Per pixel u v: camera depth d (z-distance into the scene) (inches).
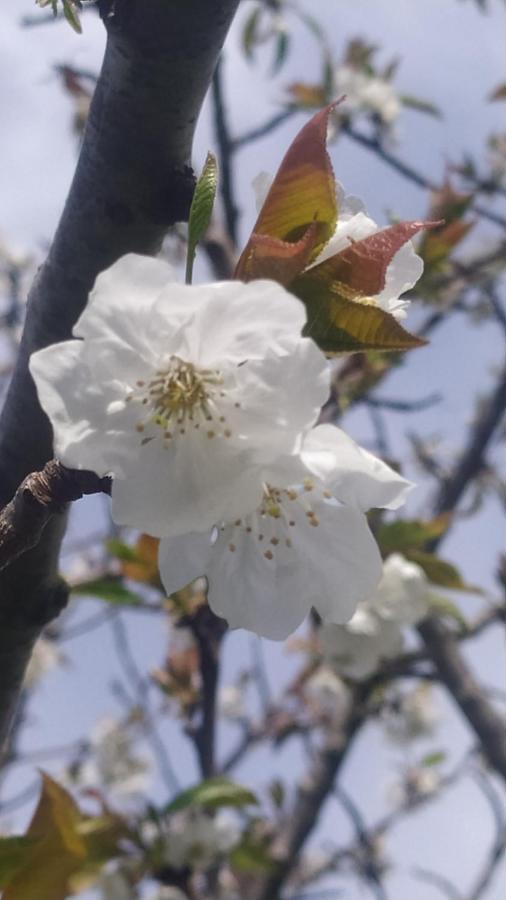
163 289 6.3
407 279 7.4
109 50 7.5
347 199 7.5
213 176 6.6
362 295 6.6
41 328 8.5
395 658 23.6
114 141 7.8
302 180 6.6
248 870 21.5
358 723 25.4
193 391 6.7
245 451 6.7
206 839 19.6
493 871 24.1
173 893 21.2
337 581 7.5
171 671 19.2
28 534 6.6
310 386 6.4
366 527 7.4
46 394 6.4
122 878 19.0
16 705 9.9
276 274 6.5
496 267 27.0
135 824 18.8
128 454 6.6
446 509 27.0
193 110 7.7
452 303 27.0
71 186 8.2
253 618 7.4
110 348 6.5
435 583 20.6
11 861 9.4
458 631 24.4
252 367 6.6
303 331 6.6
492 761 22.9
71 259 8.2
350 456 6.8
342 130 30.7
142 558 16.9
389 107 30.9
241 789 17.0
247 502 6.7
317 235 6.7
